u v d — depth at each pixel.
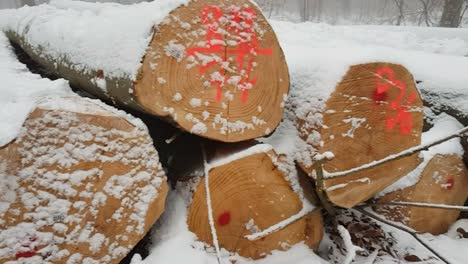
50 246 1.32
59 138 1.32
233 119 1.68
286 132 1.97
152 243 1.72
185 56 1.50
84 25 2.02
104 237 1.44
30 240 1.29
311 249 2.00
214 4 1.55
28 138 1.27
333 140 1.81
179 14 1.47
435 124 2.72
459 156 2.51
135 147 1.48
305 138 1.86
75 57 1.88
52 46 2.30
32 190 1.29
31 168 1.28
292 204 1.88
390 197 2.29
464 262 2.18
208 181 1.68
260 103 1.76
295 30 5.24
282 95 1.84
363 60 1.80
